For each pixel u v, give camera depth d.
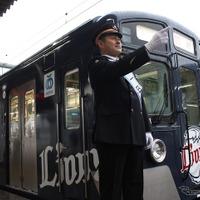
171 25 4.74
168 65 4.55
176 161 4.25
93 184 3.99
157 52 4.45
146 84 4.20
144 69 4.21
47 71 5.30
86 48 4.26
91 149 4.05
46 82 5.32
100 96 2.43
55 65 5.05
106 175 2.41
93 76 2.38
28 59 6.09
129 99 2.40
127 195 2.42
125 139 2.32
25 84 6.23
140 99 2.55
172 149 4.23
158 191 3.95
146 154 3.90
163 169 4.05
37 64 5.69
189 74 4.97
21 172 6.29
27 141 6.08
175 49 4.73
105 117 2.38
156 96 4.31
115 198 2.36
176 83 4.60
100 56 2.48
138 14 4.33
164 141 4.15
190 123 4.77
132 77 2.52
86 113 4.19
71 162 4.51
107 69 2.27
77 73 4.46
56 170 4.89
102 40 2.55
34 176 5.77
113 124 2.35
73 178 4.45
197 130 4.84
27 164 6.05
